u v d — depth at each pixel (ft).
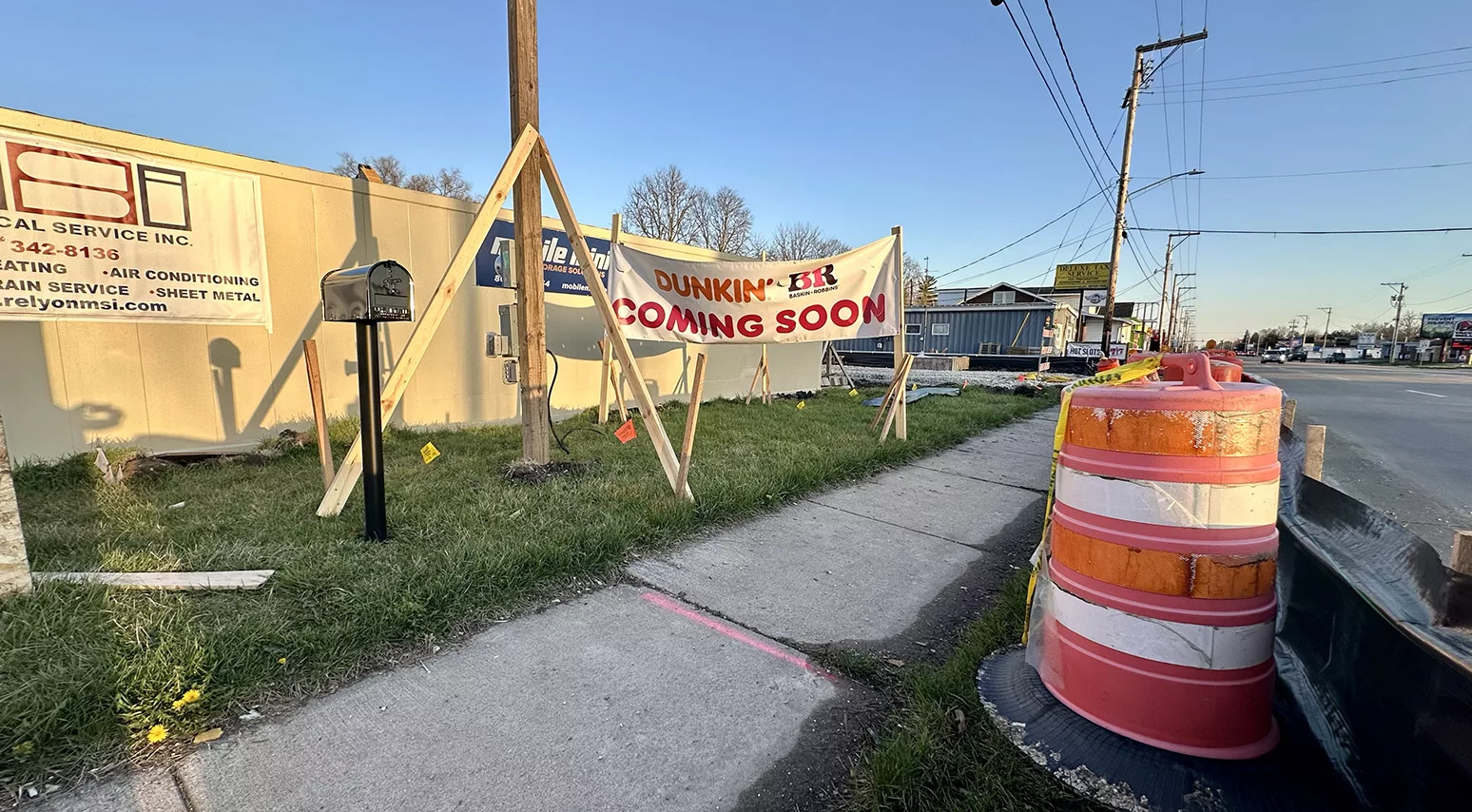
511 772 6.24
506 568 10.03
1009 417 33.88
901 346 23.54
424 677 7.74
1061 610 6.82
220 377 17.90
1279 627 8.39
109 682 6.73
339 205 20.12
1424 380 85.40
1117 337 168.76
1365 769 5.65
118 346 16.11
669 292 22.40
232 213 17.83
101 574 9.21
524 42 15.24
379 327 21.27
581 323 28.22
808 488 16.83
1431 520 16.83
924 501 16.60
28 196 14.47
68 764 5.96
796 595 10.47
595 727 6.95
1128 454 6.18
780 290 23.34
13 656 6.99
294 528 11.66
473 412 24.20
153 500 13.38
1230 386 6.53
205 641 7.55
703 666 8.23
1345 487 20.66
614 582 10.59
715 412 29.99
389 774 6.16
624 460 18.02
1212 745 5.95
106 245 15.67
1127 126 68.39
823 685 7.92
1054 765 6.09
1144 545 6.08
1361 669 5.96
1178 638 5.96
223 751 6.34
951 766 6.30
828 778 6.32
